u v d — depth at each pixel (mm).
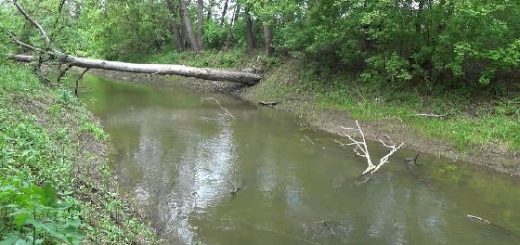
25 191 4449
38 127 10617
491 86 15570
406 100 16797
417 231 9109
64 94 15812
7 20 17750
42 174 7488
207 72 22953
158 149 13914
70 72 32188
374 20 16297
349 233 8953
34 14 18922
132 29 35812
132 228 8133
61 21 18906
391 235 8922
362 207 10188
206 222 9195
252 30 27938
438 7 15656
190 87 26906
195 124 17516
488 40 14766
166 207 9773
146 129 16375
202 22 33000
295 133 16391
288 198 10562
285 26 22234
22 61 20141
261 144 14914
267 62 24625
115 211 8398
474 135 13836
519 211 10172
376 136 15469
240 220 9352
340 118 17297
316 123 17578
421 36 16891
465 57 15570
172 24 33250
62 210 4598
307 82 21078
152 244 7965
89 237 6469
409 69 17438
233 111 20109
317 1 18828
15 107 11773
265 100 21781
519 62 14648
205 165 12609
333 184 11516
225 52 29438
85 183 8930
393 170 12625
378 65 17406
